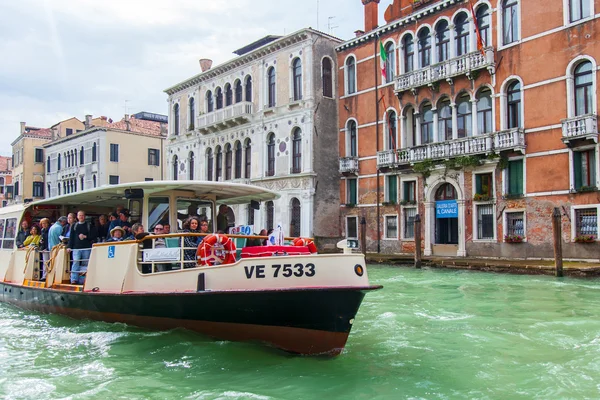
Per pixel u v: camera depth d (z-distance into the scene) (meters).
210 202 9.80
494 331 8.45
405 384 5.86
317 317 6.64
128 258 8.20
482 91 21.30
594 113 17.67
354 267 6.62
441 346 7.49
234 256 7.52
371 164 25.80
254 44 31.97
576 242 18.11
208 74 33.09
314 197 26.61
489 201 20.70
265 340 6.99
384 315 9.88
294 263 6.68
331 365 6.54
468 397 5.46
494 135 20.20
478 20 21.45
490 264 17.86
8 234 12.65
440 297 12.17
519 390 5.64
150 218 9.16
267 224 29.14
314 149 26.70
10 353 7.38
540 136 19.25
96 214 11.87
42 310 10.51
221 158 32.47
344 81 27.31
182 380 6.02
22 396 5.59
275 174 28.53
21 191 49.97
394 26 24.59
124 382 5.96
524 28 19.77
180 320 7.54
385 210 25.00
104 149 40.91
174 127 36.75
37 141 50.38
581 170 18.28
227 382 5.94
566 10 18.59
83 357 7.08
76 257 9.75
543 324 8.95
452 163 21.59
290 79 27.83
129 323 8.33
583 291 12.83
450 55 22.36
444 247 22.52
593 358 6.77
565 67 18.61
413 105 23.78
